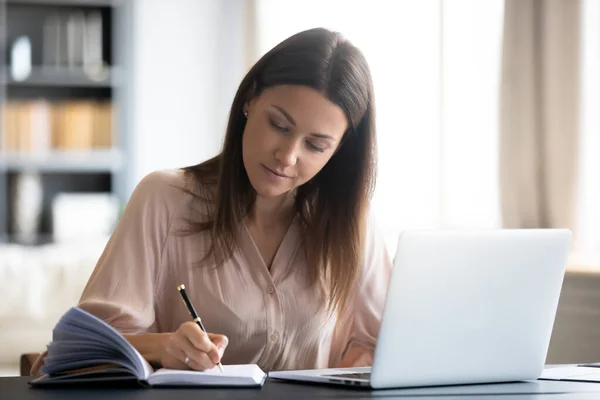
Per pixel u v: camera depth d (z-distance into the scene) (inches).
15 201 266.1
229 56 274.8
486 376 68.9
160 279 79.2
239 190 78.9
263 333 79.8
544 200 185.2
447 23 203.5
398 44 215.5
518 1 185.0
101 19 272.2
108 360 64.9
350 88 73.5
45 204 274.2
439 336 65.7
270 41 244.5
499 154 188.4
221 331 78.9
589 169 179.0
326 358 85.5
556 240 68.9
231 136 77.7
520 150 185.9
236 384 64.8
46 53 262.5
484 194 198.4
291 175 73.7
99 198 261.1
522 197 185.9
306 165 73.7
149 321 76.1
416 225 212.5
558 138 180.7
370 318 86.9
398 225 215.3
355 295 86.9
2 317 143.1
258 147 73.3
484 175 198.4
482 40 197.9
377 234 87.9
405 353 64.8
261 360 80.4
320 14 232.5
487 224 197.8
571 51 179.0
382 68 218.4
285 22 240.8
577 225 179.0
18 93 272.1
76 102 266.7
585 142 178.9
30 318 143.6
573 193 179.2
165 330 80.5
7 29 268.1
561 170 180.5
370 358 86.1
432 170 209.8
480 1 197.8
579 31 178.4
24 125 260.7
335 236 81.4
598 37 177.9
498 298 67.3
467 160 201.2
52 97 274.1
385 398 62.1
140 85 274.5
